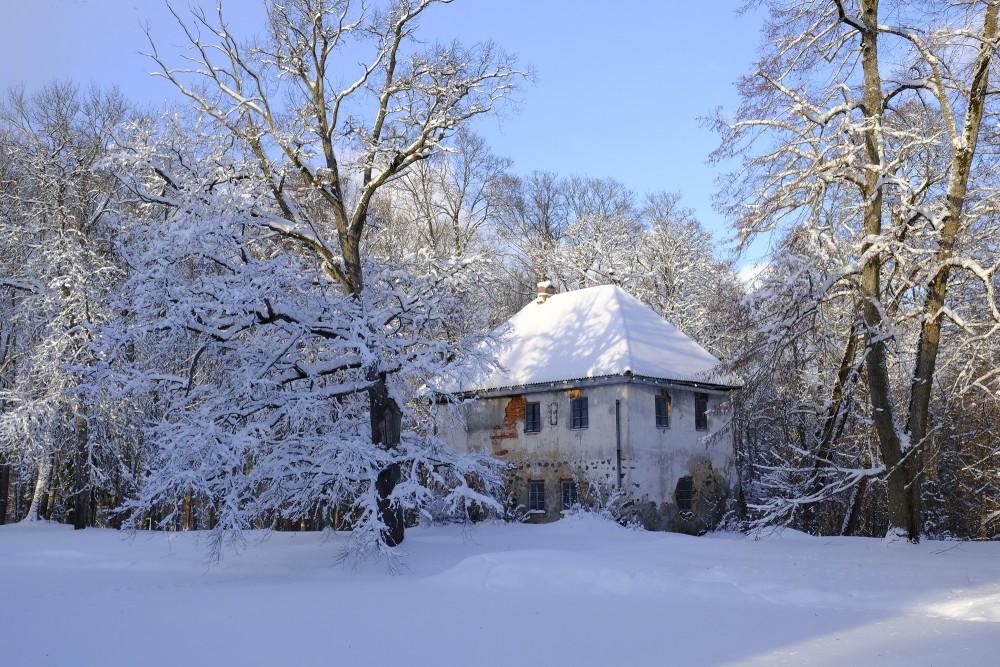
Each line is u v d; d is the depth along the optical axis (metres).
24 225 39.66
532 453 36.00
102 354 21.05
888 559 19.23
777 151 24.20
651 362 34.31
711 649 10.93
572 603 14.84
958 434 34.44
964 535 38.41
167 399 22.19
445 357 25.14
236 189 23.83
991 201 22.80
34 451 37.44
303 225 25.14
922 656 10.22
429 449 24.00
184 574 21.39
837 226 28.86
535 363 36.75
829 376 32.53
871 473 23.66
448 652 11.09
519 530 31.23
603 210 59.22
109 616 14.27
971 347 25.47
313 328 22.78
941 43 21.95
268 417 21.67
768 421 35.56
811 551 21.67
